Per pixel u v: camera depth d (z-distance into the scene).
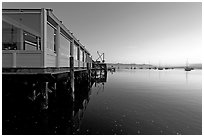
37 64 9.55
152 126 8.77
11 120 9.03
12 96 9.52
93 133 7.84
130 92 21.20
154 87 26.58
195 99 16.44
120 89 24.11
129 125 8.89
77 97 17.53
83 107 12.99
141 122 9.40
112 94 19.61
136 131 8.09
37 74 9.01
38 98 9.66
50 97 12.04
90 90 22.92
